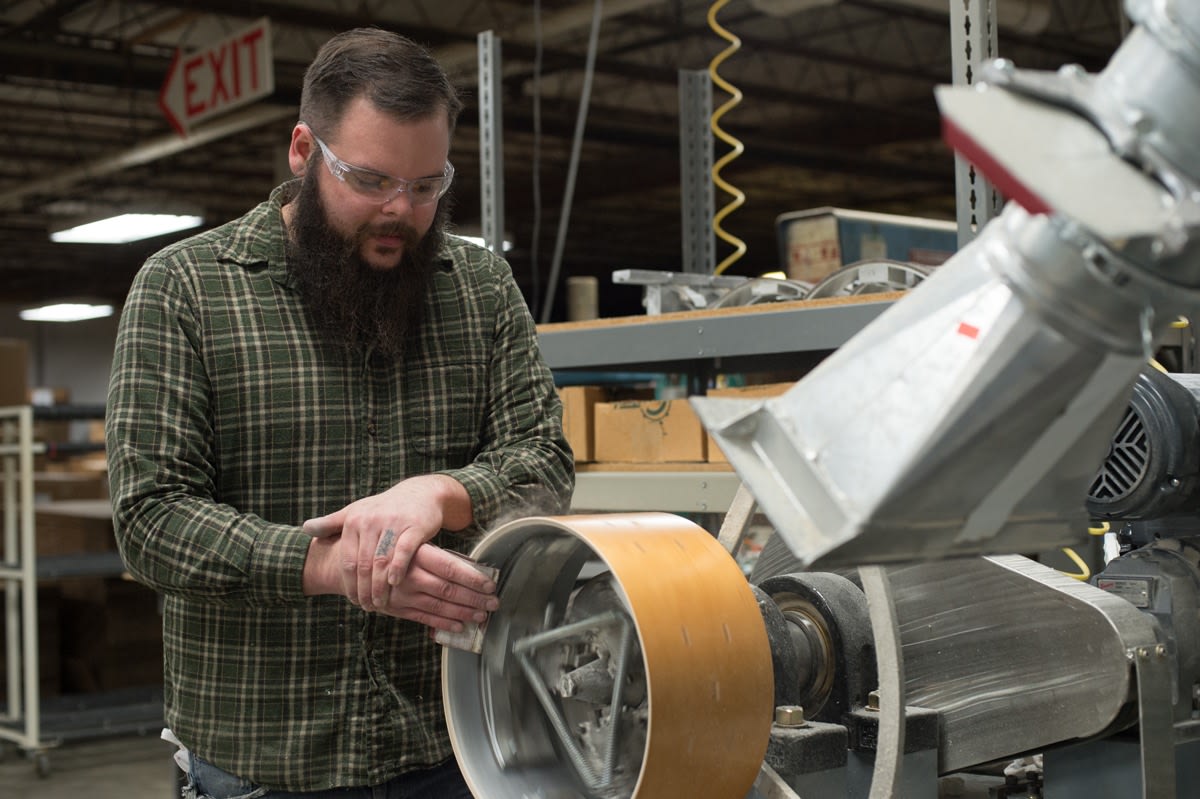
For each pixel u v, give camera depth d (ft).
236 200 37.40
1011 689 3.72
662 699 2.66
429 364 4.26
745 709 2.86
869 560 2.33
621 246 45.34
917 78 26.78
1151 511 3.96
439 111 3.77
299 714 3.99
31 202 35.53
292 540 3.52
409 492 3.49
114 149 30.78
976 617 3.79
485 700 3.18
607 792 2.90
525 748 3.17
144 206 36.45
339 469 4.08
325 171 3.83
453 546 4.20
